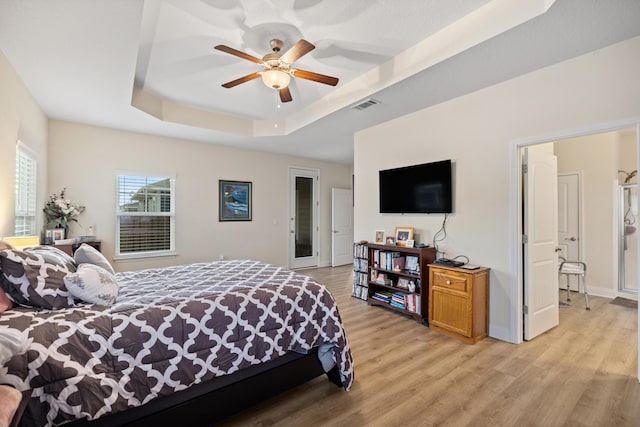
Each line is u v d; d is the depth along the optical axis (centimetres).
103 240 428
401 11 223
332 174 729
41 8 178
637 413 185
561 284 495
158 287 209
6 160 241
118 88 295
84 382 130
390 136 410
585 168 473
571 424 176
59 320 141
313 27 241
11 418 87
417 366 245
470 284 288
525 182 297
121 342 145
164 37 250
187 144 506
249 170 584
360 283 440
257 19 229
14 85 256
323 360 215
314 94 378
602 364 246
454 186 338
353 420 180
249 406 183
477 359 256
